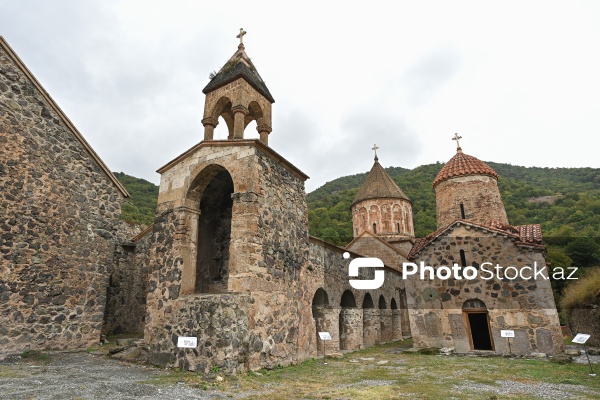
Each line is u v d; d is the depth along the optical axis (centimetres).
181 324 863
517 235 1376
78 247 1084
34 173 1012
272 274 947
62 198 1066
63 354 945
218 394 623
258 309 872
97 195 1164
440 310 1433
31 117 1030
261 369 845
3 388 578
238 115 1091
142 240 1697
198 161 1039
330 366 1000
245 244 889
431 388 723
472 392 692
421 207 4806
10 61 1012
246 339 821
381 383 771
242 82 1132
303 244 1140
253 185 934
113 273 1593
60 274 1028
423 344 1425
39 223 1002
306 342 1070
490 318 1347
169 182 1077
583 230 4338
